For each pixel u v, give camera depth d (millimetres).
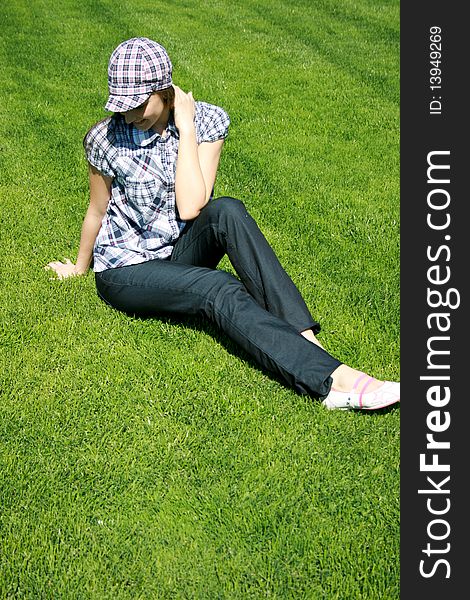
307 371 3457
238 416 3473
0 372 3721
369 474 3184
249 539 2895
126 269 3979
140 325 4051
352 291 4492
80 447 3303
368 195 5809
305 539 2879
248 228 3707
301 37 9742
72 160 6148
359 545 2865
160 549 2859
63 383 3654
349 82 8234
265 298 3734
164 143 3932
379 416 3467
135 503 3053
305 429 3395
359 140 6824
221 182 5918
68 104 7293
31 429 3377
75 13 10172
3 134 6590
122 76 3668
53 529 2924
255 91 7832
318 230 5242
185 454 3264
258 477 3152
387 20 10766
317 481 3133
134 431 3389
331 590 2715
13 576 2736
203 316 3787
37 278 4457
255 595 2701
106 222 4102
